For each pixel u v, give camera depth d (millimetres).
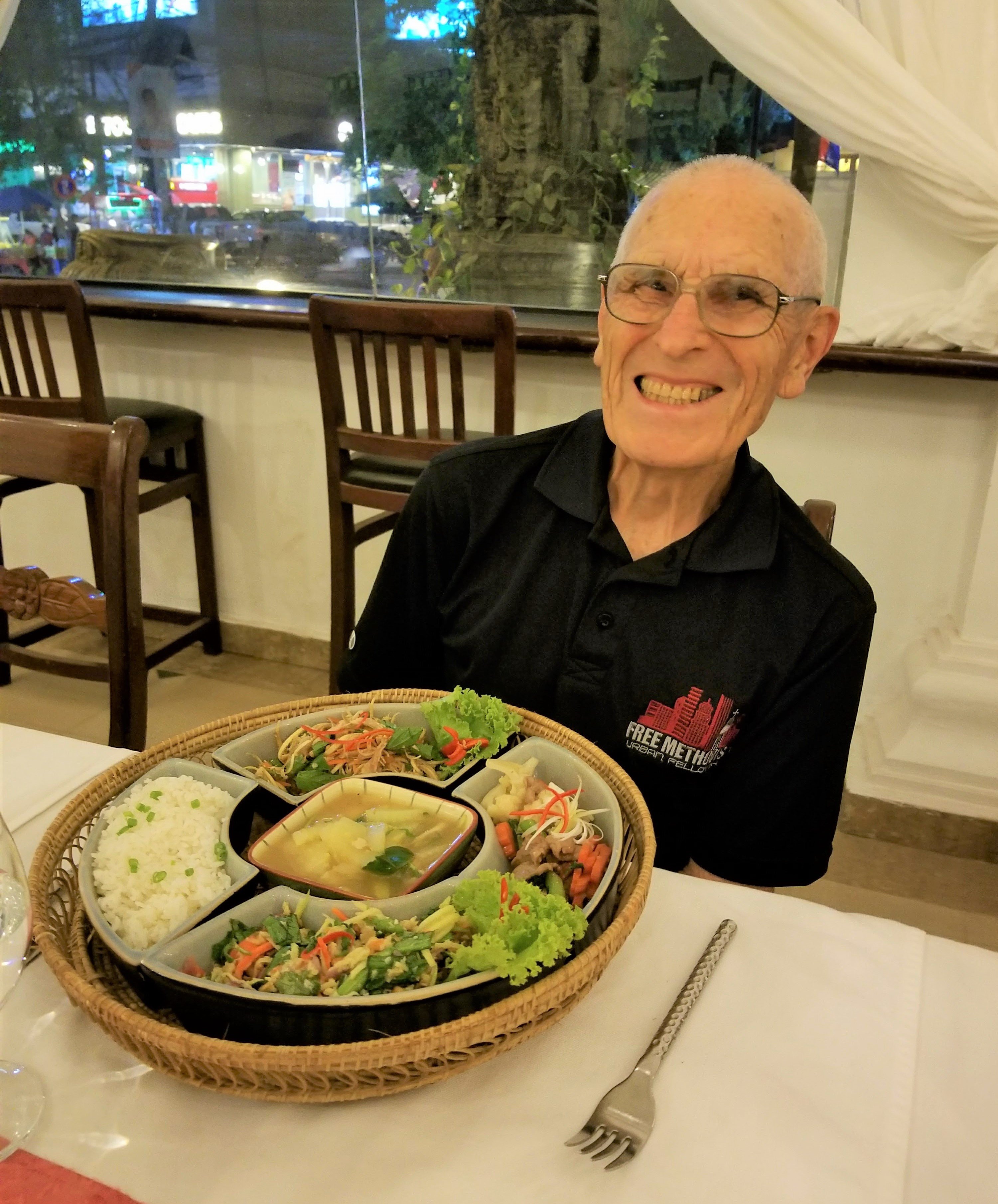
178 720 2555
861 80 1774
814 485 2133
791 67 1808
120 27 2557
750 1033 667
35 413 2268
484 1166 574
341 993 593
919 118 1751
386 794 812
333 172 2529
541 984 585
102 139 2701
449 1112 610
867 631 1002
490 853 733
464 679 1119
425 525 1130
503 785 828
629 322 899
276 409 2596
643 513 1011
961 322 1831
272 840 754
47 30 2623
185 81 2564
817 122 1849
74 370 2795
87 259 2844
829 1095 624
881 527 2111
